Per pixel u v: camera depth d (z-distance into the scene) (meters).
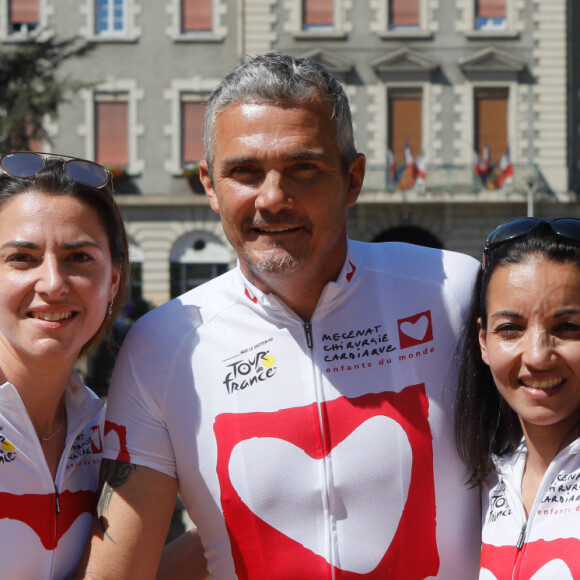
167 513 2.57
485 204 24.72
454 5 24.25
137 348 2.62
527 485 2.38
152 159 24.44
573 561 2.15
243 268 2.60
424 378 2.57
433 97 24.33
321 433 2.50
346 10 24.23
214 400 2.56
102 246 2.39
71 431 2.49
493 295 2.33
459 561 2.50
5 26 24.08
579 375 2.23
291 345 2.58
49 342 2.28
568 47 24.75
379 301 2.64
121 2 24.39
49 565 2.39
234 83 2.42
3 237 2.29
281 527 2.46
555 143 24.36
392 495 2.47
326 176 2.42
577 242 2.23
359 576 2.43
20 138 15.70
